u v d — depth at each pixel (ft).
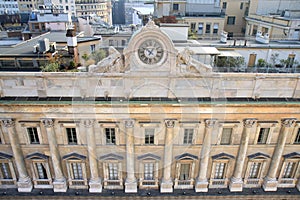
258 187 97.19
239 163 90.74
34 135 86.43
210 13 162.20
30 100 77.15
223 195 93.97
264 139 88.74
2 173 93.71
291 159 91.71
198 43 96.32
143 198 93.97
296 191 96.27
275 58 98.99
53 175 94.22
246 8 170.60
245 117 82.94
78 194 93.71
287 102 79.10
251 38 123.85
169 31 92.53
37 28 165.17
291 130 86.94
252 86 78.69
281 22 134.51
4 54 90.94
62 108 78.64
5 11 287.89
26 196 92.99
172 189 95.14
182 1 157.99
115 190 95.45
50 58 88.33
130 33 73.92
